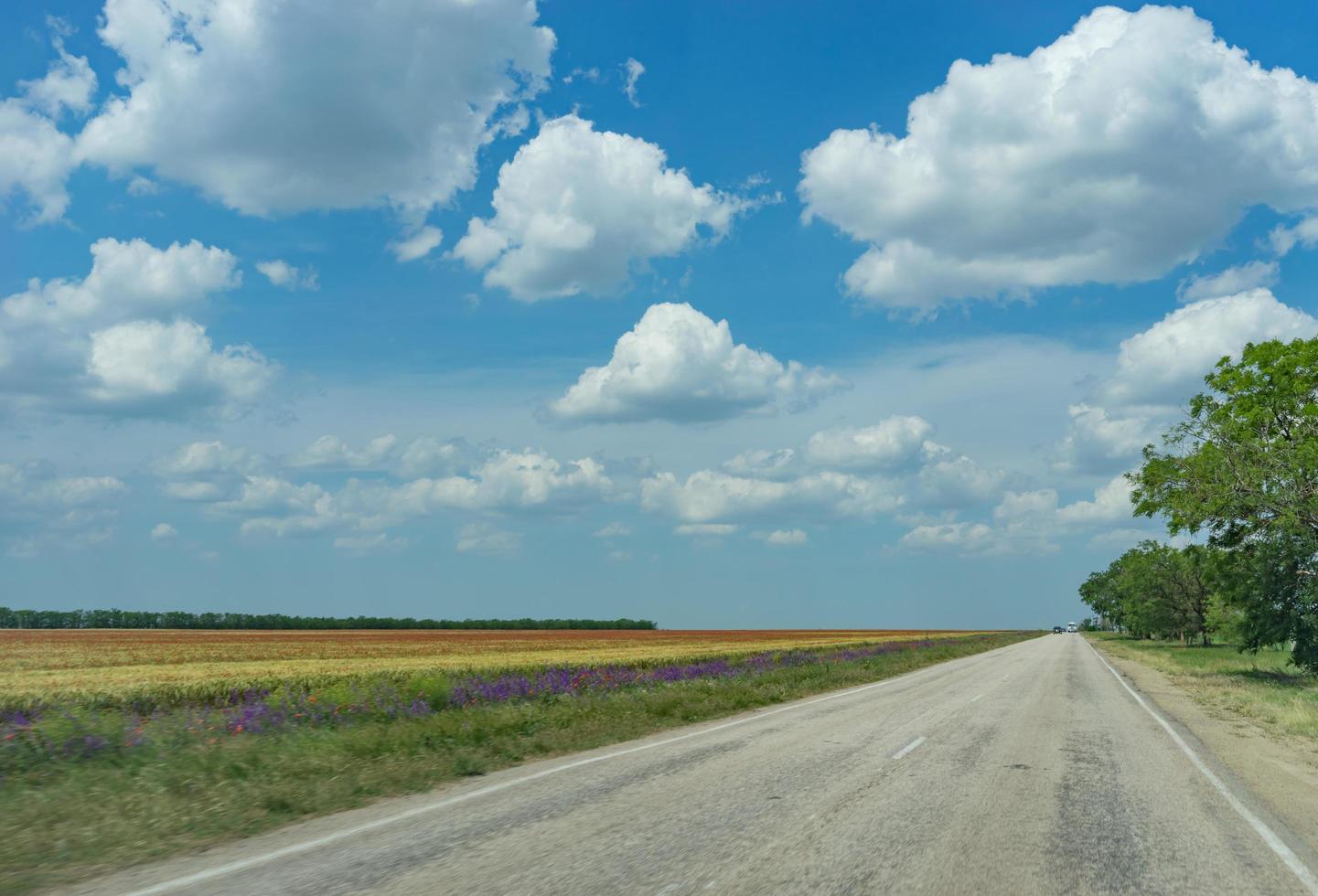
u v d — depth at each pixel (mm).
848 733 14711
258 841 7262
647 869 6309
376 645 61156
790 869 6359
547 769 10961
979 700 21406
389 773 10289
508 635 99125
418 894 5703
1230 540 33625
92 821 7863
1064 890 6039
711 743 13422
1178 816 8484
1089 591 149250
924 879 6184
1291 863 6824
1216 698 23625
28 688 24625
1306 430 33719
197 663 38531
